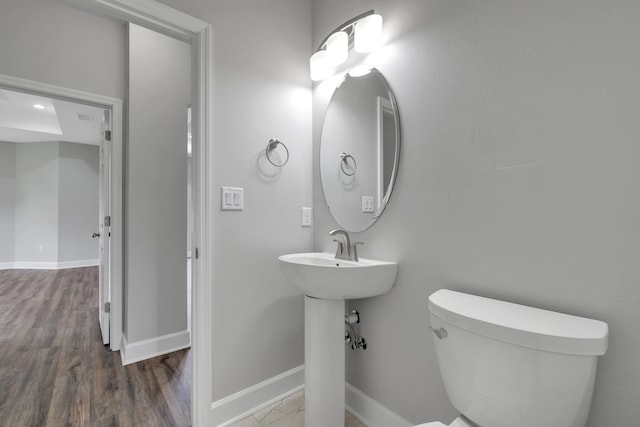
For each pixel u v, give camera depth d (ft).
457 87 3.86
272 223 5.61
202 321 4.73
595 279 2.80
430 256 4.14
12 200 17.78
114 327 7.48
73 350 7.50
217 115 4.89
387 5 4.76
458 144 3.84
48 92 6.77
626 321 2.65
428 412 4.13
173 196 7.88
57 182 17.83
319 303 4.52
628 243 2.65
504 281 3.40
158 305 7.54
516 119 3.32
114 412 5.18
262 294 5.46
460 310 3.01
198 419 4.69
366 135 5.06
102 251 8.47
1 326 8.98
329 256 5.33
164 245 7.69
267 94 5.53
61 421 4.92
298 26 6.02
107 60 7.47
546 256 3.10
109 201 7.83
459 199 3.83
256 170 5.38
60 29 6.93
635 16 2.62
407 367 4.41
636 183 2.61
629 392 2.63
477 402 2.81
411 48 4.42
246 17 5.25
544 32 3.13
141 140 7.42
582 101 2.89
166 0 4.39
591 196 2.83
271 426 4.89
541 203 3.14
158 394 5.73
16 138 16.92
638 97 2.60
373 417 4.84
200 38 4.72
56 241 17.85
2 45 6.34
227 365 5.02
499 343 2.62
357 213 5.21
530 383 2.48
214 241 4.87
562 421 2.44
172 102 7.93
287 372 5.80
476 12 3.68
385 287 4.45
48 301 11.56
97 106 7.54
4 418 4.97
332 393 4.53
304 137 6.11
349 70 5.43
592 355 2.36
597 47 2.81
